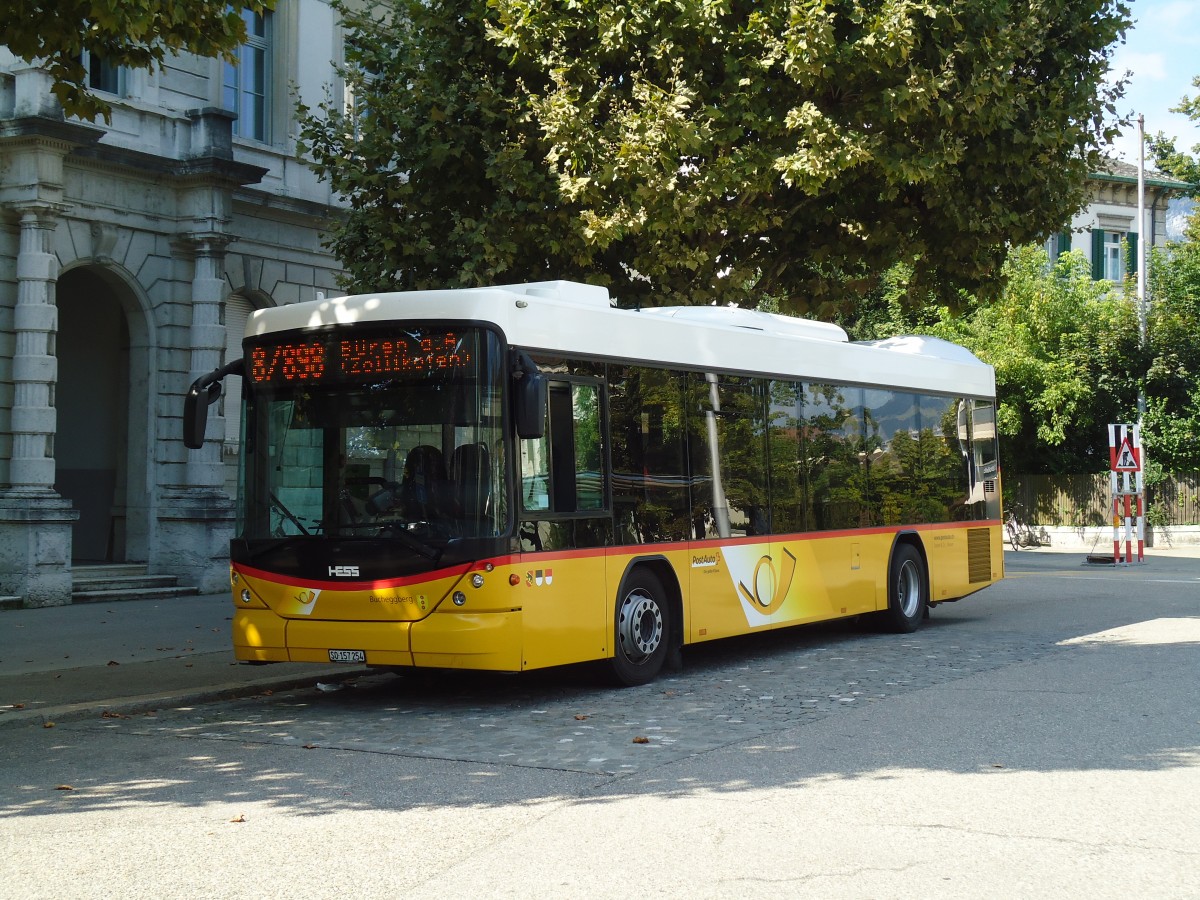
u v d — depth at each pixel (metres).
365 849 6.11
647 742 8.75
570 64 15.79
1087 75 17.14
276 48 23.39
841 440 14.66
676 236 15.97
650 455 11.70
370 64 17.64
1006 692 10.58
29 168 18.73
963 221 17.17
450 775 7.82
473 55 16.81
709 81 16.31
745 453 13.02
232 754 8.65
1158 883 5.42
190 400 10.85
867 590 14.91
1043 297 38.00
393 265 17.36
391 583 10.11
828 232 18.97
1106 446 38.81
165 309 21.22
